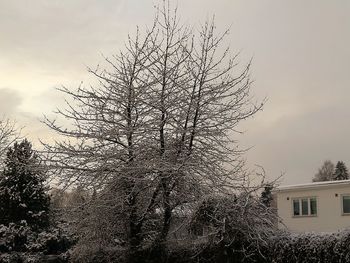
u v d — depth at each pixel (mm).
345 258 8914
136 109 13906
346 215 24719
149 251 12922
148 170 12945
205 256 11617
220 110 13945
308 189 26438
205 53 14125
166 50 14250
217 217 11297
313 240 9656
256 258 10844
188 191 13141
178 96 13773
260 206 11828
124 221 13695
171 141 13594
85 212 13664
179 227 12500
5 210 20188
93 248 13859
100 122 13859
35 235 19594
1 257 18016
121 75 14133
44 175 15211
